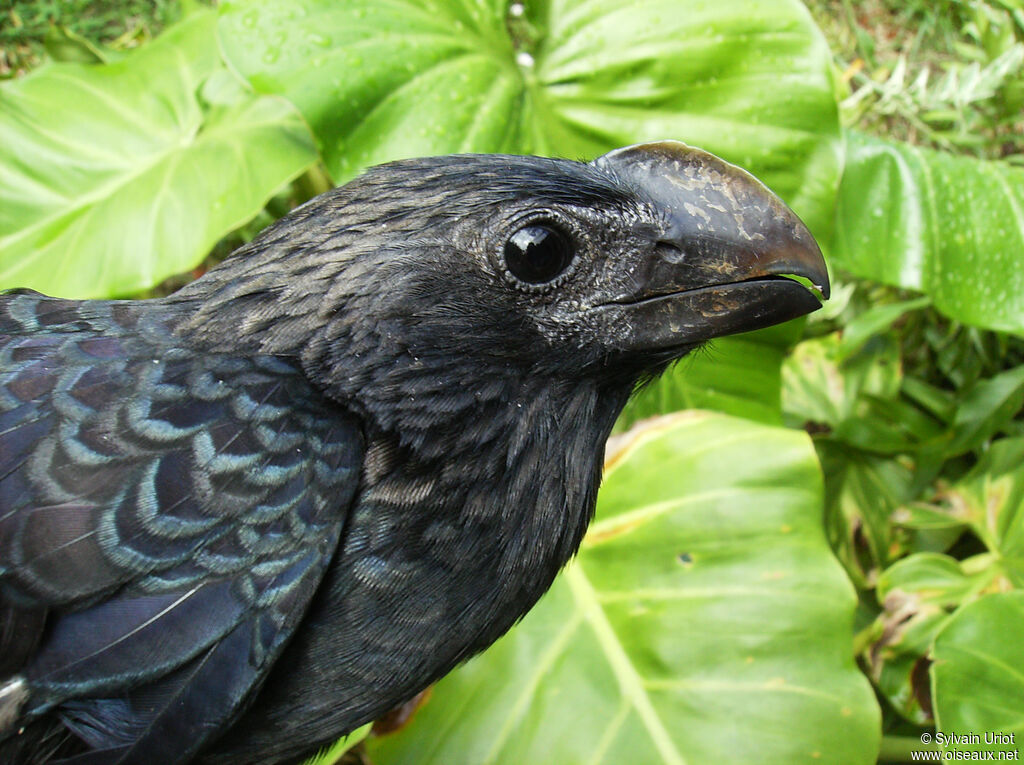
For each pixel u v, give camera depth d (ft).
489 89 0.82
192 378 0.51
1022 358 1.08
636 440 0.78
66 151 0.86
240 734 0.54
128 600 0.49
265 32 0.79
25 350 0.52
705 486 0.76
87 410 0.50
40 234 0.83
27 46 1.27
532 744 0.69
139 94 0.90
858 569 0.93
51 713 0.49
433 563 0.52
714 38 0.84
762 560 0.74
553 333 0.53
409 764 0.69
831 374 1.01
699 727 0.70
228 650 0.50
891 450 0.95
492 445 0.53
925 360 1.10
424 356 0.52
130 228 0.82
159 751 0.50
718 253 0.54
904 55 1.29
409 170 0.54
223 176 0.83
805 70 0.83
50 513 0.48
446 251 0.52
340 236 0.52
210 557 0.50
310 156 0.85
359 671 0.53
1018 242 0.91
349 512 0.52
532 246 0.52
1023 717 0.70
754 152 0.84
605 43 0.85
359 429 0.52
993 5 1.11
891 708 0.86
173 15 1.28
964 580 0.84
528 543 0.54
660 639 0.72
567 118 0.86
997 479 0.89
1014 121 1.03
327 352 0.52
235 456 0.50
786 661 0.71
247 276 0.53
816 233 0.84
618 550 0.75
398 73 0.79
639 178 0.55
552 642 0.72
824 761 0.69
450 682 0.71
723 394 0.89
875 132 1.13
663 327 0.54
